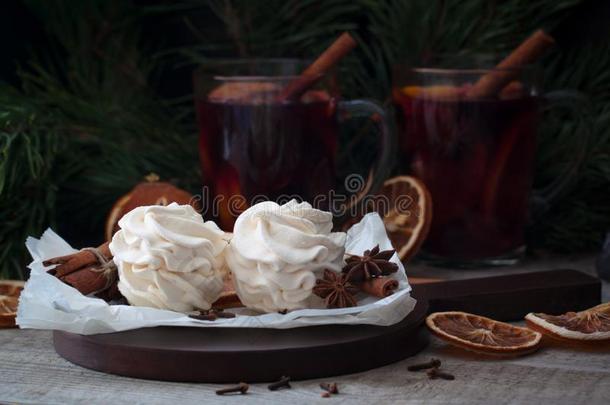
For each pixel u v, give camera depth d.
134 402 0.75
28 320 0.78
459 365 0.79
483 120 0.92
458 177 0.93
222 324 0.77
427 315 0.84
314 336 0.78
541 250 1.02
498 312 0.85
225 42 1.11
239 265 0.79
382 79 1.07
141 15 1.10
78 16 1.09
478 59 0.98
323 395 0.75
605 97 1.06
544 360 0.80
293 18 1.09
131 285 0.79
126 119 1.05
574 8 1.08
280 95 0.90
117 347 0.77
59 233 1.05
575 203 1.03
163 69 1.12
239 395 0.75
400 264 0.82
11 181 0.95
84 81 1.08
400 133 0.96
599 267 0.94
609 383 0.77
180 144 1.06
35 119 0.99
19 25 1.09
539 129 1.04
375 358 0.78
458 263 0.95
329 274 0.79
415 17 1.06
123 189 1.03
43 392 0.76
